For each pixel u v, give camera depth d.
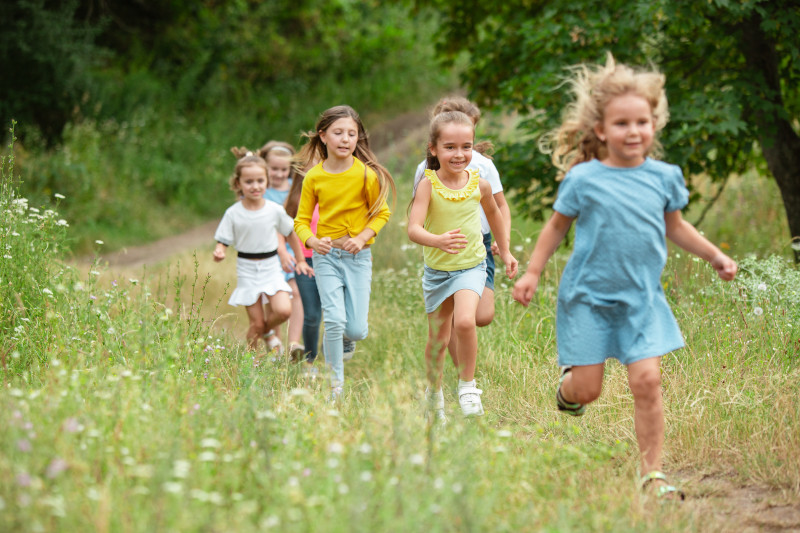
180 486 3.17
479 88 14.02
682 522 3.91
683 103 9.65
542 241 4.63
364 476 3.46
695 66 10.83
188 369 5.59
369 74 33.38
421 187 5.84
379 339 8.35
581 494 4.20
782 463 4.66
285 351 7.62
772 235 11.91
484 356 7.19
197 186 22.31
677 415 5.35
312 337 8.02
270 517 3.13
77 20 24.31
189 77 26.36
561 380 4.71
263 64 29.98
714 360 6.04
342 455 3.94
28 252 6.88
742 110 10.11
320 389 6.01
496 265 9.80
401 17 34.53
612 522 3.72
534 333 7.45
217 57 28.44
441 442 4.19
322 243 6.46
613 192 4.33
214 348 6.34
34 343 5.75
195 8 29.14
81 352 5.33
